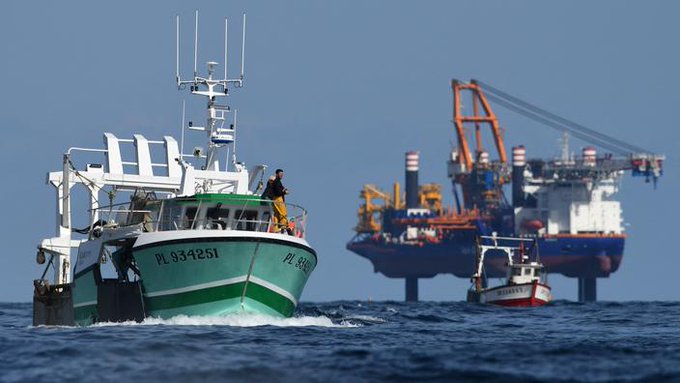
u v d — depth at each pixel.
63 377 106.56
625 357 125.06
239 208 156.62
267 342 134.50
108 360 117.12
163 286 151.88
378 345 137.00
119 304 158.25
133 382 103.94
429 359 119.69
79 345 127.88
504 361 119.88
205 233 147.25
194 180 173.38
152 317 154.25
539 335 170.75
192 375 107.50
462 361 118.94
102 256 162.62
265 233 148.75
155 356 119.56
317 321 171.12
